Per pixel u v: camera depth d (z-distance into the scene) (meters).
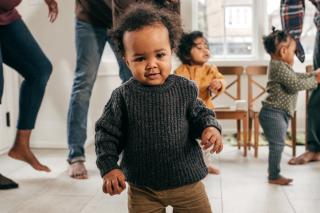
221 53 5.00
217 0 4.97
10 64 2.58
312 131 3.20
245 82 4.68
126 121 1.25
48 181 2.71
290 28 3.26
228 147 3.89
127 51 1.19
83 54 2.92
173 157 1.24
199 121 1.25
